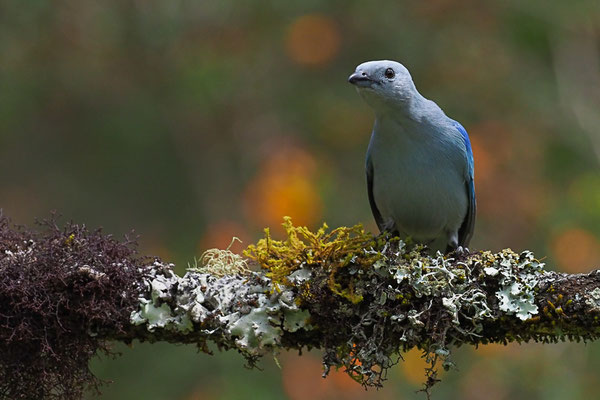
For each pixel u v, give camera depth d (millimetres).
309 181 12914
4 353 6348
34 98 13867
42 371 6379
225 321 6395
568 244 12281
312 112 13781
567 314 6191
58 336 6363
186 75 13492
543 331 6305
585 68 14016
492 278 6371
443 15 13977
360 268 6438
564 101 13797
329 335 6469
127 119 14125
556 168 13430
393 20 13867
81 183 14492
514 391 11641
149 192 14367
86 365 6480
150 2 13641
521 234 12977
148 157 14383
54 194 14438
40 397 6414
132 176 14430
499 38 14055
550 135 13648
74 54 13844
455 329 6383
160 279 6480
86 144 14383
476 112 13836
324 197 12898
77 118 14281
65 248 6469
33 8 13461
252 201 12945
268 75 13977
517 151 13469
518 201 13078
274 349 6406
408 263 6461
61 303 6324
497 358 11742
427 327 6312
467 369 11781
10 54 13570
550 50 14102
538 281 6305
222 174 14258
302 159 13297
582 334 6262
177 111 14062
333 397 11461
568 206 12672
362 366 6379
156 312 6402
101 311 6340
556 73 13930
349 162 13625
